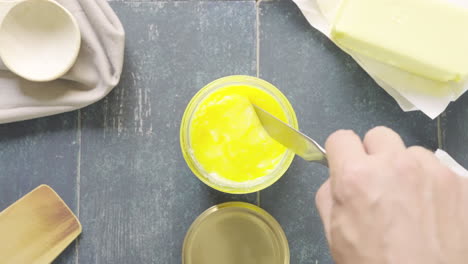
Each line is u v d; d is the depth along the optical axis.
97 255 0.81
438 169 0.35
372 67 0.81
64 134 0.82
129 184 0.82
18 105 0.78
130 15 0.82
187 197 0.82
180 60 0.83
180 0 0.83
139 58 0.82
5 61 0.73
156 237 0.81
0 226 0.77
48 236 0.78
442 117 0.83
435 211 0.34
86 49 0.77
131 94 0.82
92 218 0.81
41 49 0.76
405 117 0.82
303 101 0.82
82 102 0.78
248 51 0.83
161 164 0.82
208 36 0.83
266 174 0.74
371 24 0.77
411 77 0.81
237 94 0.76
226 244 0.80
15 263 0.77
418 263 0.32
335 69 0.83
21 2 0.72
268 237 0.80
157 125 0.82
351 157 0.36
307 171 0.82
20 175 0.81
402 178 0.34
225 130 0.75
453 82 0.79
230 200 0.82
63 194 0.81
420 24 0.76
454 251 0.33
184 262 0.78
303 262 0.81
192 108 0.75
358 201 0.34
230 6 0.83
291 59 0.83
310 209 0.82
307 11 0.81
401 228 0.33
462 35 0.76
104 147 0.82
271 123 0.68
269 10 0.83
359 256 0.34
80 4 0.76
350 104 0.82
